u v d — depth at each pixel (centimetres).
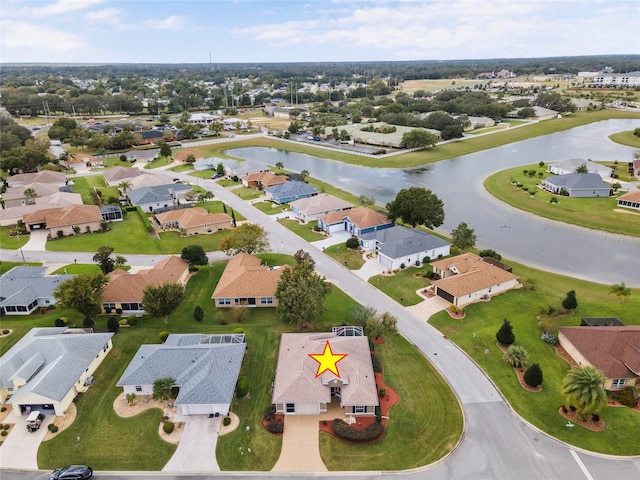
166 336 6025
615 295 6981
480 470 4056
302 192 12075
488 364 5447
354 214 9706
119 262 7988
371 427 4441
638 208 10756
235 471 4081
